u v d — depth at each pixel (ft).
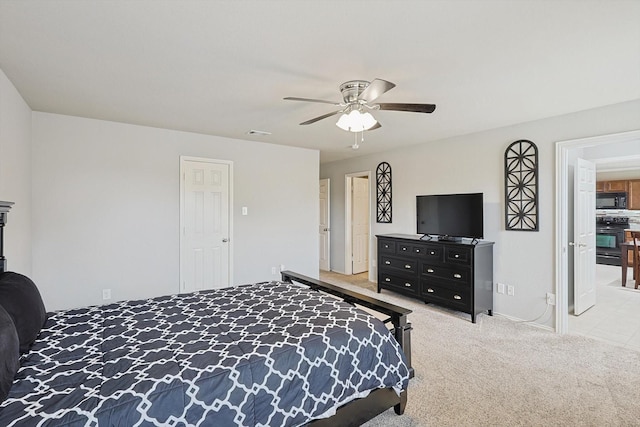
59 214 11.11
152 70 7.50
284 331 5.98
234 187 14.96
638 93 8.85
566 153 10.85
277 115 11.11
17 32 5.85
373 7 5.13
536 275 11.56
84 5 5.08
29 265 10.33
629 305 13.94
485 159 13.00
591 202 13.43
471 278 11.91
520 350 9.58
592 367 8.55
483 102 9.59
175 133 13.35
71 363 4.83
